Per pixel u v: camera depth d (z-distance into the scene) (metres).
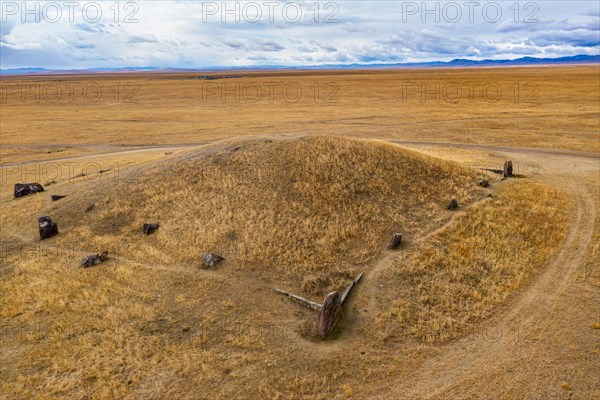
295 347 15.86
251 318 17.55
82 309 18.45
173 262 22.11
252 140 34.62
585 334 16.08
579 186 33.00
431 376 14.28
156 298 19.11
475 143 53.03
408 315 17.42
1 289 20.66
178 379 14.30
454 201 27.06
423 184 29.41
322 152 31.31
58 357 15.54
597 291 18.86
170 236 24.64
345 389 13.77
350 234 23.50
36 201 32.50
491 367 14.58
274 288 19.58
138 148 56.28
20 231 27.52
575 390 13.49
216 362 15.07
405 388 13.79
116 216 27.73
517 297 18.62
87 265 22.20
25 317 18.16
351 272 20.45
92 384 14.25
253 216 25.47
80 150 56.09
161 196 28.86
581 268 20.77
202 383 14.12
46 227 26.22
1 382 14.56
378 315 17.58
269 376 14.41
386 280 19.81
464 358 15.07
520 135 57.03
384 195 27.53
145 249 23.59
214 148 35.06
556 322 16.86
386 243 22.92
